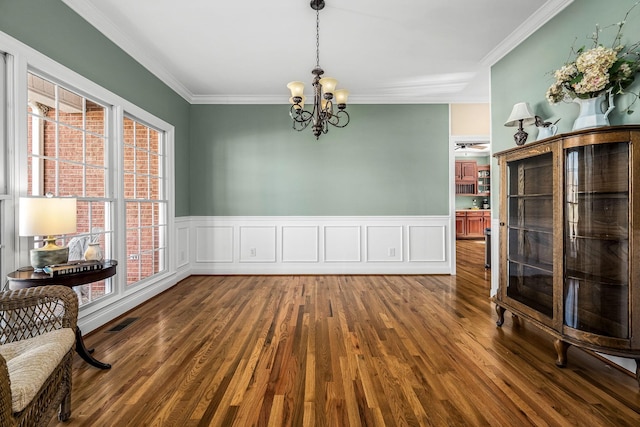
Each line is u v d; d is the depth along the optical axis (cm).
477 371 203
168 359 219
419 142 494
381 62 374
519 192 262
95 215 291
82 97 273
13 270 208
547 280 226
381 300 358
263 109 490
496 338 254
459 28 304
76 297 165
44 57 226
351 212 494
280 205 492
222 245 494
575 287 203
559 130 264
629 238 183
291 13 279
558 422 155
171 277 417
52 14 234
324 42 329
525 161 253
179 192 451
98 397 175
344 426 153
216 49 342
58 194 250
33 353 126
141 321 292
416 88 453
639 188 180
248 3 265
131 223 358
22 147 212
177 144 445
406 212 495
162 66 383
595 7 229
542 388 184
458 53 353
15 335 153
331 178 492
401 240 494
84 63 265
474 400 173
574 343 198
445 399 174
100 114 297
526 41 305
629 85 204
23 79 211
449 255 494
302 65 381
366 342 246
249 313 314
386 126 493
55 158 245
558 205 210
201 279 462
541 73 285
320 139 492
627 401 172
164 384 188
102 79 288
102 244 300
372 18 287
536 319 231
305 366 210
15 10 206
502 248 275
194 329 273
